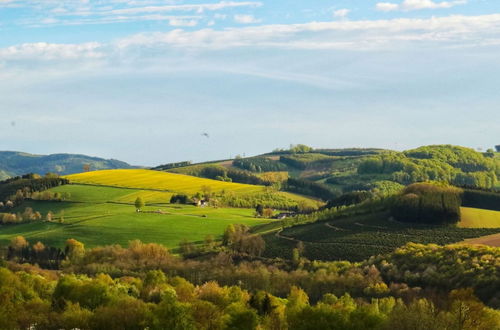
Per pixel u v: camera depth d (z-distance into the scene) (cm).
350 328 9138
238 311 9919
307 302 13125
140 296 13000
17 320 9975
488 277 14012
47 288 12900
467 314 8838
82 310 10375
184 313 9638
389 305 11425
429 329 8531
